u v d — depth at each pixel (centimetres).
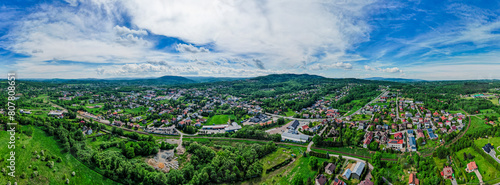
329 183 13938
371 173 14350
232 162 16062
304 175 15100
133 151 17650
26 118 18075
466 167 14025
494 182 12275
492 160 13638
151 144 19425
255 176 15300
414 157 15200
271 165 16700
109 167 15125
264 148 18662
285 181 14625
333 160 16512
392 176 14212
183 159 17738
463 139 16912
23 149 14262
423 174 13738
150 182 14138
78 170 14525
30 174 12731
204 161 17075
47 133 17562
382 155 17225
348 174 14288
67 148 16075
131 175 14875
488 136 17100
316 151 18900
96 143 19300
